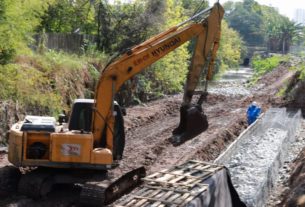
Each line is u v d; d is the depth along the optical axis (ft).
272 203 46.50
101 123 41.78
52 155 39.17
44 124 40.45
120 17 106.93
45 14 98.68
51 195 40.60
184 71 134.72
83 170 40.68
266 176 48.75
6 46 56.59
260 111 84.33
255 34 480.64
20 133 39.40
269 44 426.10
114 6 110.11
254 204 42.11
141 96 106.01
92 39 104.83
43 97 62.95
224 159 52.75
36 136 39.75
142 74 109.91
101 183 38.14
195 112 47.88
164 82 123.13
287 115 84.94
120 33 106.52
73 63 77.61
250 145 62.39
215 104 108.68
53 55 77.00
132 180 42.55
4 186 40.83
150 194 33.55
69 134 39.47
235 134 75.77
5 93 57.21
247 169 50.62
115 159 43.50
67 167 39.50
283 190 49.60
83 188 37.45
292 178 51.03
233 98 118.73
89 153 39.55
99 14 105.91
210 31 47.52
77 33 102.68
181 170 39.29
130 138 67.51
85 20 112.88
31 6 64.54
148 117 84.53
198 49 47.57
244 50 360.89
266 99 114.21
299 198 40.04
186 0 186.70
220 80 195.93
